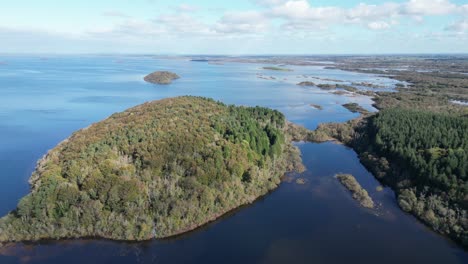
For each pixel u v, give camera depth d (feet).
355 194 285.23
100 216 218.38
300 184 306.35
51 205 216.54
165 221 224.12
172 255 206.28
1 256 200.85
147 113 339.16
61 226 215.51
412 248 216.95
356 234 231.09
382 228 238.48
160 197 233.55
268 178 302.86
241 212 257.55
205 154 268.21
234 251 211.20
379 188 298.56
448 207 243.19
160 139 275.39
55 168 242.17
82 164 241.76
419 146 320.91
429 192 262.67
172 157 257.96
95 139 278.87
